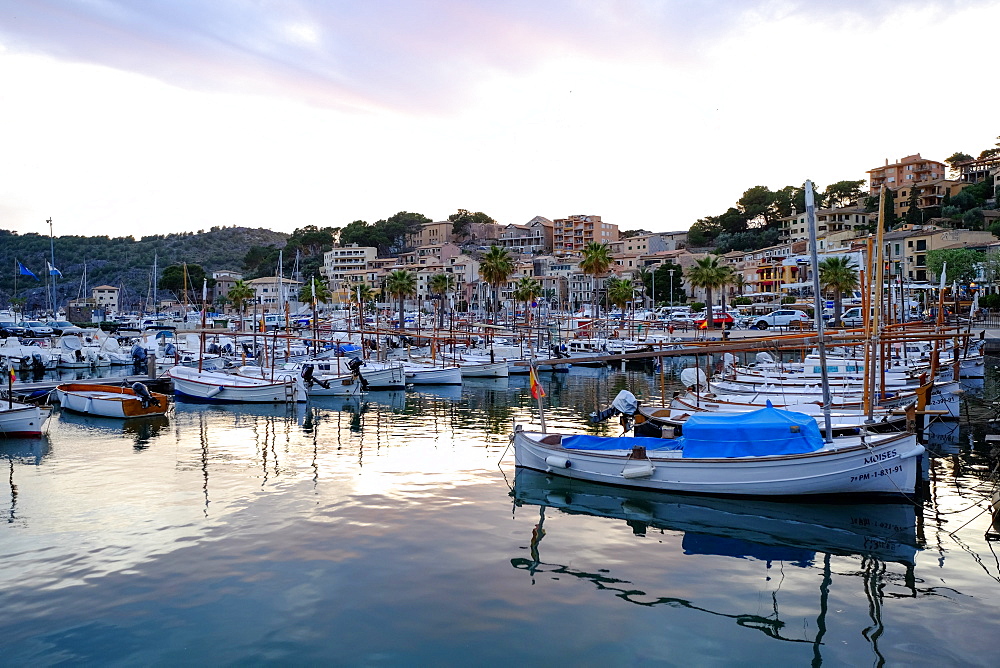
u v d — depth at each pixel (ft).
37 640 44.06
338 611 47.78
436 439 107.76
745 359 232.32
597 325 302.86
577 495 75.15
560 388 178.29
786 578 53.16
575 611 47.80
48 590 51.11
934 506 69.31
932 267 320.70
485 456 95.14
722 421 74.95
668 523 65.98
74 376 213.66
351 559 56.85
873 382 84.74
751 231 597.52
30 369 223.30
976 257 312.71
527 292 343.05
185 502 72.59
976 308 275.18
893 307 239.50
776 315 296.71
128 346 262.88
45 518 67.41
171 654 42.39
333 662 41.39
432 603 48.98
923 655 41.98
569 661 41.52
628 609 48.14
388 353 245.24
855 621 46.29
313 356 225.56
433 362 196.85
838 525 64.54
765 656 42.04
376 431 115.34
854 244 400.47
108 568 55.06
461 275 574.56
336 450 99.45
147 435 112.06
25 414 108.37
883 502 69.97
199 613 47.52
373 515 68.39
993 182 484.74
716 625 45.91
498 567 55.42
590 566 55.62
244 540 61.16
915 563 55.72
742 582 52.54
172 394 168.96
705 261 293.43
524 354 231.91
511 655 42.14
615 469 77.61
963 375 168.14
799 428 72.33
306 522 66.13
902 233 382.01
